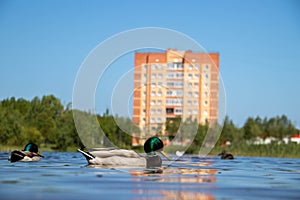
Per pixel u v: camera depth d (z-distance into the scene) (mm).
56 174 11695
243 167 17453
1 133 46656
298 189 9477
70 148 46719
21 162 17156
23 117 56406
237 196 8133
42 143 57719
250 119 90938
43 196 7559
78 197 7535
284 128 114625
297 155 36875
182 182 10266
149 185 9430
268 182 10969
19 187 8695
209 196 8031
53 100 58719
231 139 66375
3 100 64938
